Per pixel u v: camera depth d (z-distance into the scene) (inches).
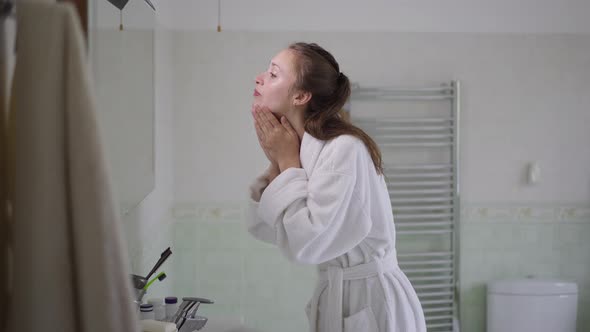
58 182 33.2
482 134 144.3
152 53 93.0
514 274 145.9
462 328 145.2
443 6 142.3
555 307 138.3
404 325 69.9
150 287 103.1
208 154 139.8
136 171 76.5
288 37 139.8
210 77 138.9
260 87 69.7
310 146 66.4
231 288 141.3
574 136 146.1
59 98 33.1
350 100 139.9
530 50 144.2
